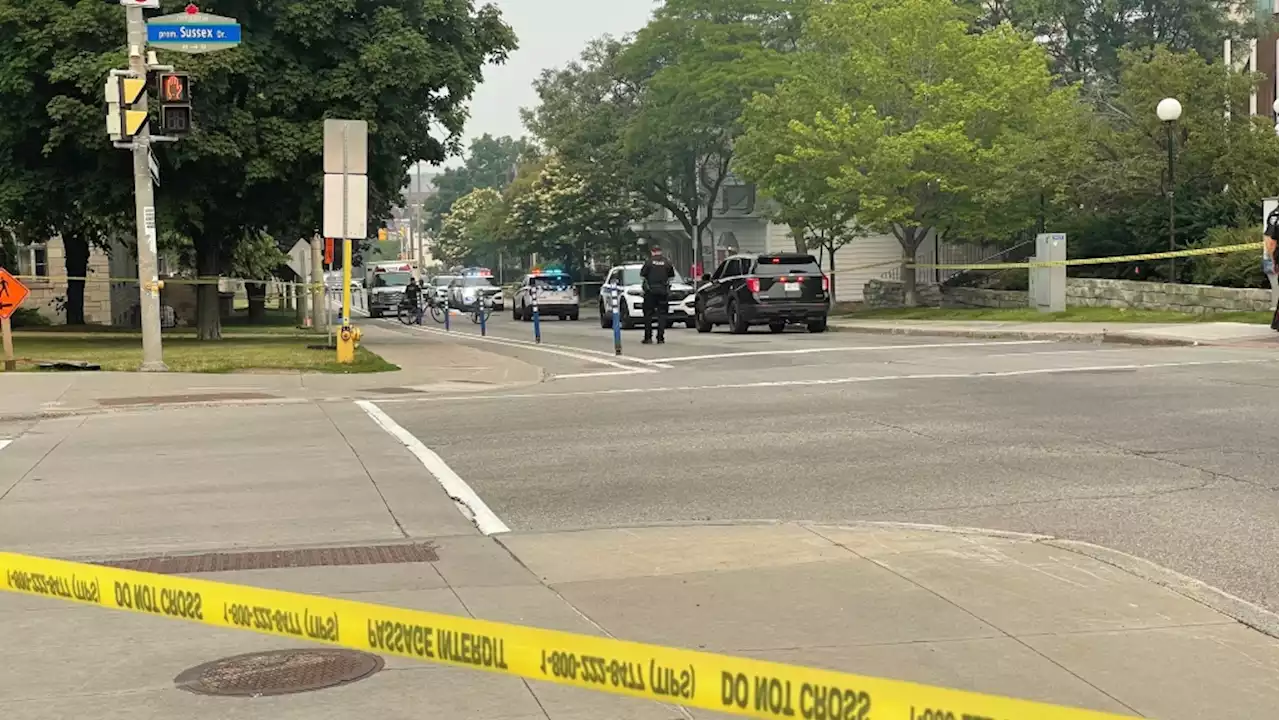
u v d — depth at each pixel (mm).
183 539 8133
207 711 4801
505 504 9211
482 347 27922
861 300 48562
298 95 26219
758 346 24578
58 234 40344
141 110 19250
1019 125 34031
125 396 16859
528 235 76688
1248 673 5070
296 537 8133
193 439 12977
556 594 6469
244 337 32906
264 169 25641
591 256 77125
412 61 26500
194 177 26844
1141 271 28828
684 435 12398
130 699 4949
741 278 30625
